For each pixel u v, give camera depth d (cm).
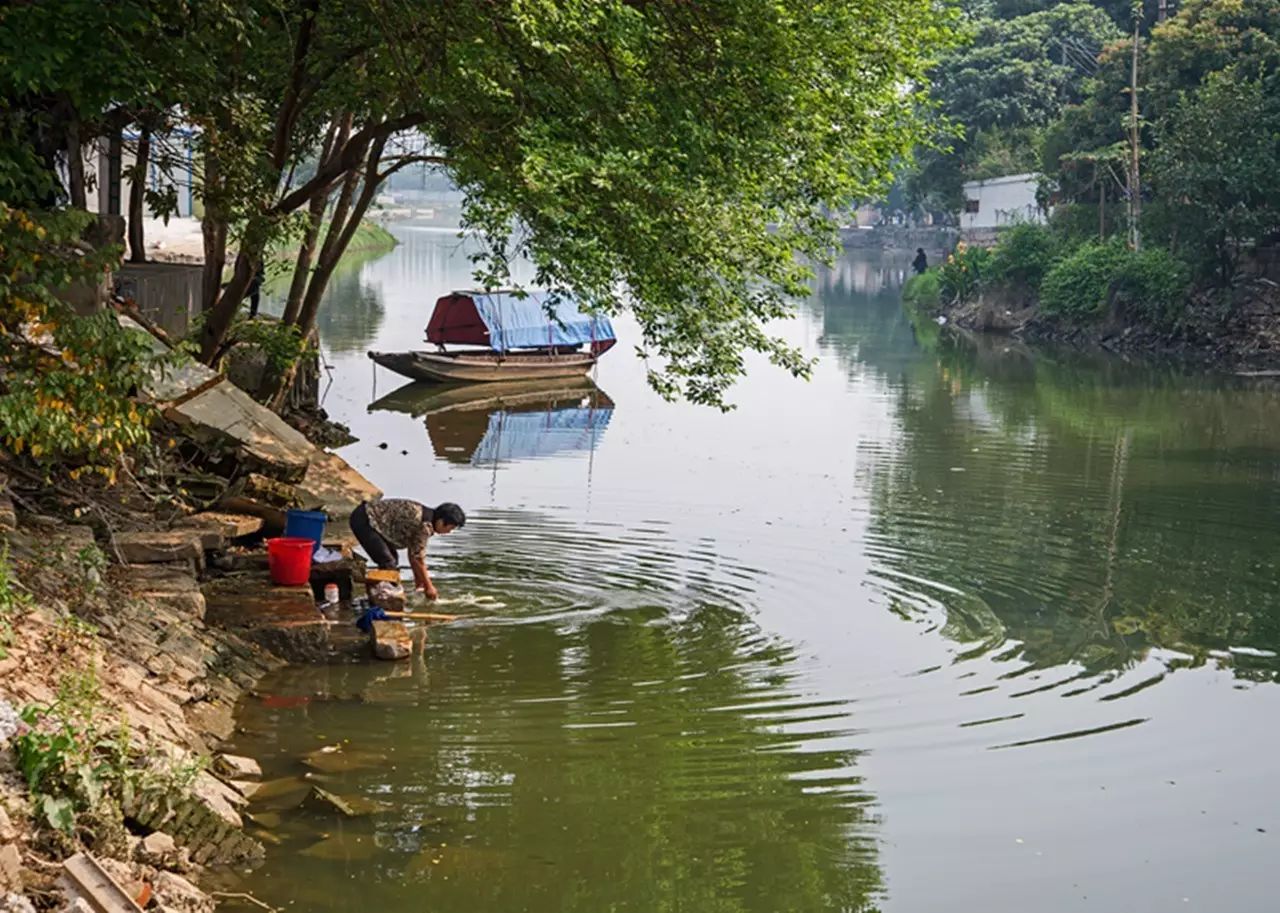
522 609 1426
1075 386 3778
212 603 1280
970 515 2016
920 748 1095
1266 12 4978
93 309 1497
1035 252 5578
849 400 3391
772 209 1616
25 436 1102
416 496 2039
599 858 879
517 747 1058
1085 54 7725
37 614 962
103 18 1089
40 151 1560
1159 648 1391
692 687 1213
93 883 674
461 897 816
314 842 873
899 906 835
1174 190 4584
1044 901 848
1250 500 2186
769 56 1449
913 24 1753
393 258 8494
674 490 2142
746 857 892
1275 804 1006
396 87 1587
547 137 1353
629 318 5619
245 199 1605
